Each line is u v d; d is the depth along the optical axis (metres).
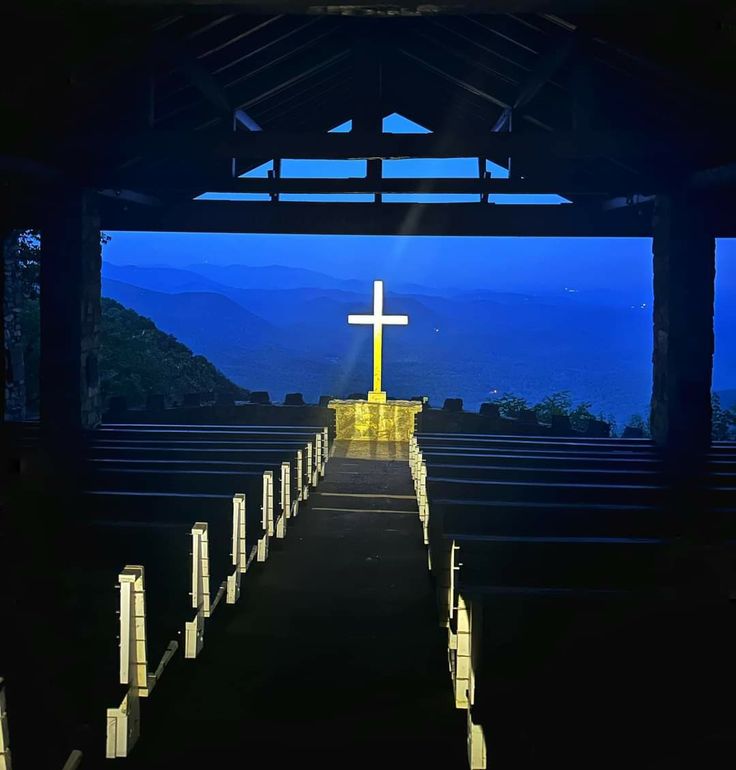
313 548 8.17
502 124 12.02
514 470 7.45
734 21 6.25
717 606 3.51
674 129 9.61
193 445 9.75
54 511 5.95
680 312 10.91
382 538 8.57
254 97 11.20
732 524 5.52
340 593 6.77
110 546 5.29
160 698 4.77
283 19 9.88
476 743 3.78
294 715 4.58
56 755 3.79
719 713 3.30
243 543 6.44
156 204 13.13
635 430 16.72
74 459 8.04
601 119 9.77
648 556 4.71
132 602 4.21
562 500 6.55
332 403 16.41
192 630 5.31
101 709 4.11
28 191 11.14
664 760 3.23
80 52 7.84
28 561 5.20
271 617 6.19
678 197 10.79
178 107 11.01
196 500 6.13
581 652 3.39
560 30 8.89
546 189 10.99
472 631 3.57
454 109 13.32
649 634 3.35
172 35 8.67
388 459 13.91
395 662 5.34
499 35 9.80
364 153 9.08
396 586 6.97
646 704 3.33
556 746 3.35
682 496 6.52
